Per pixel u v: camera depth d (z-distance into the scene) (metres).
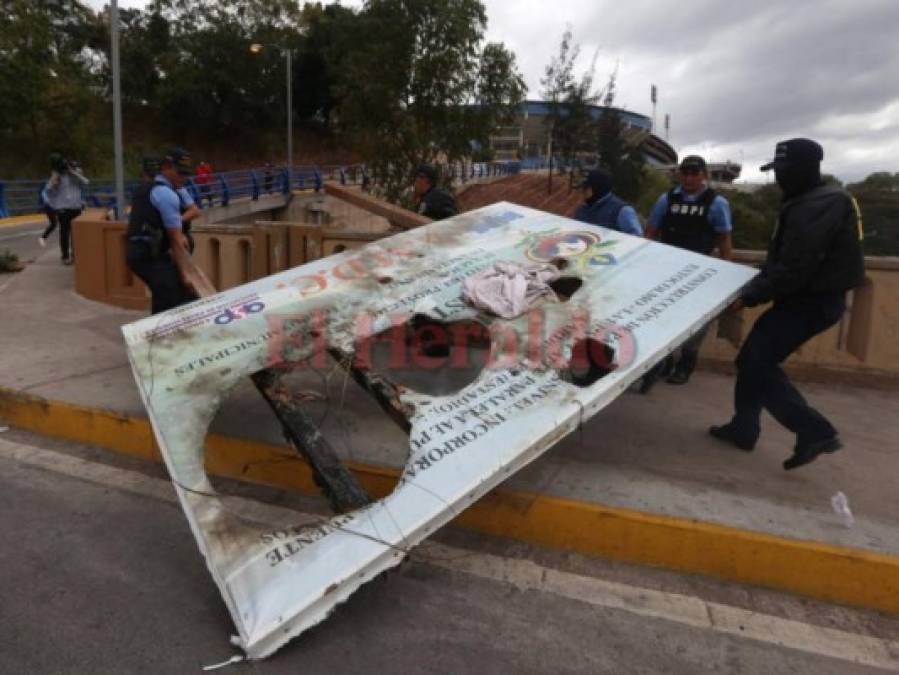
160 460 4.27
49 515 3.54
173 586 2.94
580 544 3.36
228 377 3.60
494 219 5.32
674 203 5.25
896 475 3.88
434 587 3.01
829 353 5.67
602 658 2.58
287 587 2.53
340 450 4.00
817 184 3.58
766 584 3.11
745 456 4.10
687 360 5.48
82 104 33.75
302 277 4.62
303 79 50.31
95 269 7.95
